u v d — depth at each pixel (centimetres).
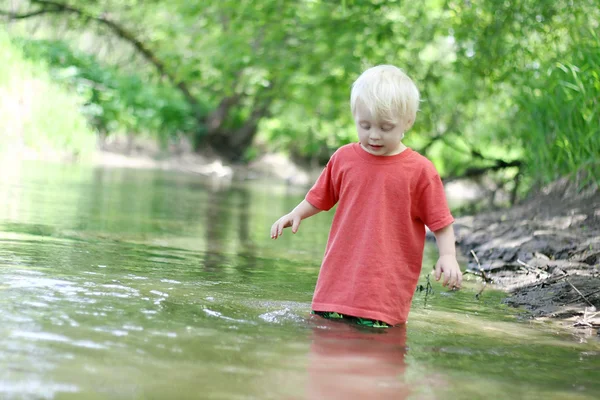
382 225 259
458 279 254
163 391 140
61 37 1880
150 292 246
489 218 623
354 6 860
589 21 662
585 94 551
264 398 141
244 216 677
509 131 866
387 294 250
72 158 1291
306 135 1875
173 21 1488
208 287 274
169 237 445
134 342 174
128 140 1691
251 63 964
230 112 1897
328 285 256
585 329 253
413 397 150
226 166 1795
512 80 757
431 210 262
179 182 1111
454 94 966
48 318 189
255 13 908
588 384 172
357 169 268
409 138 984
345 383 156
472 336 227
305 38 926
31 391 133
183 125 1803
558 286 324
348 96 1055
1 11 1711
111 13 1766
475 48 768
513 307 297
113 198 678
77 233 403
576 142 578
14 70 1216
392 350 196
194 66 1116
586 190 564
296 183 1667
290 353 179
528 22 697
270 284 302
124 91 1700
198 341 182
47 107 1248
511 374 177
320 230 648
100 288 241
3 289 221
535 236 465
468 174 932
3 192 596
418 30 886
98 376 145
